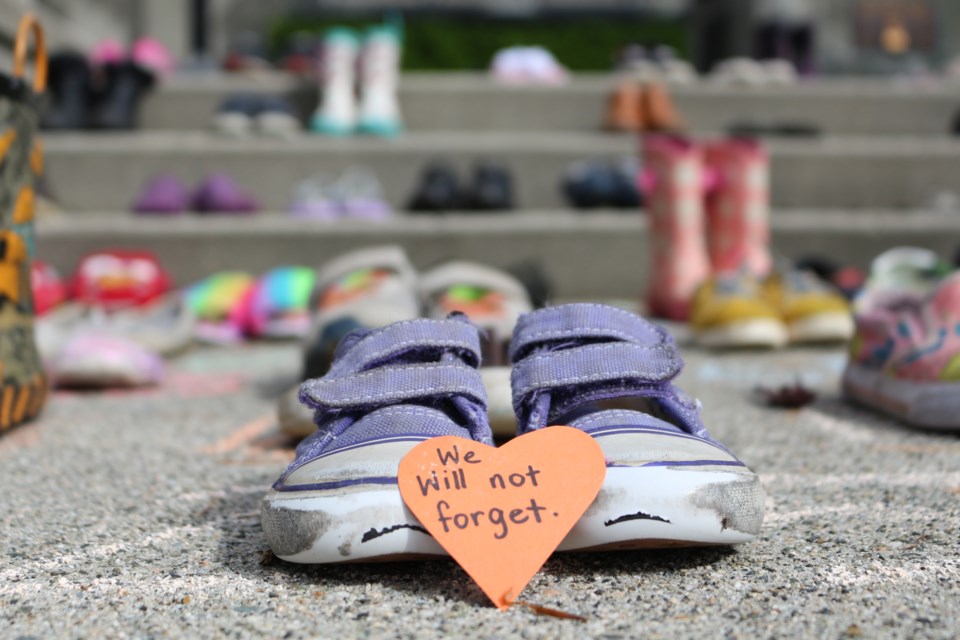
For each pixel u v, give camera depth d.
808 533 0.85
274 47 4.04
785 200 2.20
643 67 2.49
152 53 2.53
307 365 1.32
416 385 0.82
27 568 0.77
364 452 0.76
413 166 2.16
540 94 2.35
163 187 2.04
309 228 2.00
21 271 1.28
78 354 1.47
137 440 1.27
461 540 0.70
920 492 0.99
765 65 2.64
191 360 1.68
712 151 1.90
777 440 1.25
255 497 1.01
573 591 0.71
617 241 2.02
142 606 0.69
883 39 4.03
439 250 2.01
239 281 1.88
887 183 2.20
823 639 0.62
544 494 0.73
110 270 1.85
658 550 0.80
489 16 4.50
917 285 1.65
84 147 2.12
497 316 1.30
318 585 0.73
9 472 1.12
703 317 1.65
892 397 1.29
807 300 1.65
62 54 2.22
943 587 0.71
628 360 0.84
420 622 0.65
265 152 2.14
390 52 2.27
